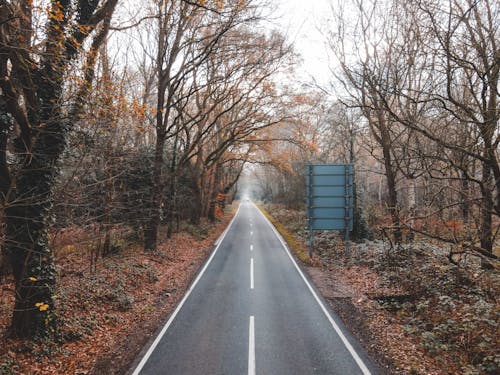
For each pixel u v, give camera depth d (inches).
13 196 267.4
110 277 460.8
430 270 454.9
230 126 1096.8
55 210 358.9
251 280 540.1
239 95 941.2
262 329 341.4
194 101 1163.9
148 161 755.4
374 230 810.8
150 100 895.1
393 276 485.1
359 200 853.8
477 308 309.0
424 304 361.7
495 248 520.7
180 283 519.5
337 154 1344.7
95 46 321.7
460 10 290.8
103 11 320.2
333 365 268.1
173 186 863.7
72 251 604.4
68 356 274.2
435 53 286.7
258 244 927.7
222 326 349.1
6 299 354.3
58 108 275.4
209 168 1117.1
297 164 1389.0
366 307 404.2
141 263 563.8
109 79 303.3
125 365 266.8
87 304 362.0
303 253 751.1
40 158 274.2
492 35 274.7
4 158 258.1
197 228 1087.6
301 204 1658.5
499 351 259.3
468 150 304.7
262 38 708.0
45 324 281.6
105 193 523.2
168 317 374.9
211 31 701.9
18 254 271.4
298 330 339.3
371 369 261.6
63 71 271.6
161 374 253.3
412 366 261.3
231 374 254.1
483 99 276.5
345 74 578.2
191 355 284.5
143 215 738.2
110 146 420.5
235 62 839.7
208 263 672.4
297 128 919.0
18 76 256.7
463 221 429.1
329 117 1070.4
